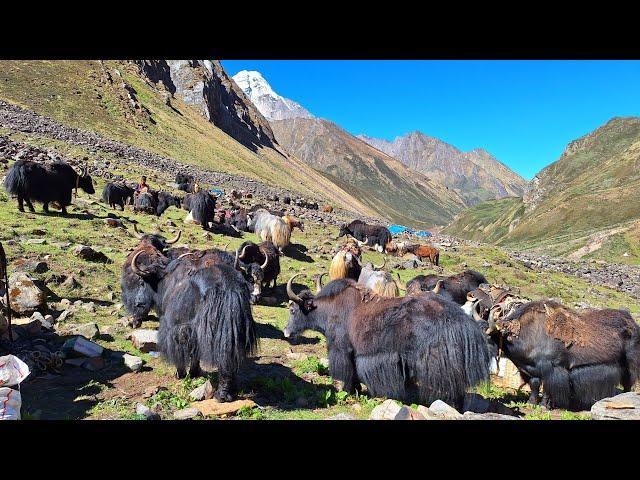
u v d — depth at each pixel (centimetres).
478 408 648
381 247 2444
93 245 1376
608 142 18812
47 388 609
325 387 718
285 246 1873
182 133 8662
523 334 737
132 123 7075
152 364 730
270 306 1217
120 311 942
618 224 10231
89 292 1030
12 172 1561
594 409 633
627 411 606
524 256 3794
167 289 718
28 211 1625
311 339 988
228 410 568
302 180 13488
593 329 726
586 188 14650
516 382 852
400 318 643
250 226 2184
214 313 591
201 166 6425
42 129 3725
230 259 861
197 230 1916
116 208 2100
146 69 11062
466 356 605
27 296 829
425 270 2166
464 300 1252
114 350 762
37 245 1236
